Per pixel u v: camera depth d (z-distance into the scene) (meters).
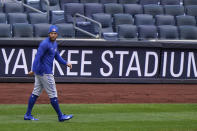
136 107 44.91
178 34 71.06
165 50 59.41
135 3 81.12
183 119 38.19
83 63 57.09
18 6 72.44
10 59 55.00
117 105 45.97
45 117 37.81
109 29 71.00
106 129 32.72
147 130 32.72
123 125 34.66
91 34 65.94
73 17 72.06
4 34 64.06
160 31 70.00
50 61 35.88
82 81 57.19
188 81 60.31
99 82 57.66
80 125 34.22
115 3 78.25
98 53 57.50
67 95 50.50
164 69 59.59
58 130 31.88
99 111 41.91
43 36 65.38
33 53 55.50
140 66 58.78
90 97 50.12
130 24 72.19
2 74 55.00
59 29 66.38
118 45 57.81
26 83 55.59
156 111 42.69
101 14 71.19
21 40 54.97
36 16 69.75
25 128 32.38
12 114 39.09
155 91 54.88
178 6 78.81
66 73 56.75
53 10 74.38
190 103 48.94
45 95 49.50
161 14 77.56
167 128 33.72
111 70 58.00
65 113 40.41
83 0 77.62
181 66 60.06
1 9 71.62
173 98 51.50
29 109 36.25
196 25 76.06
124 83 58.38
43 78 35.69
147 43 58.66
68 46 56.44
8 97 48.41
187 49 59.97
